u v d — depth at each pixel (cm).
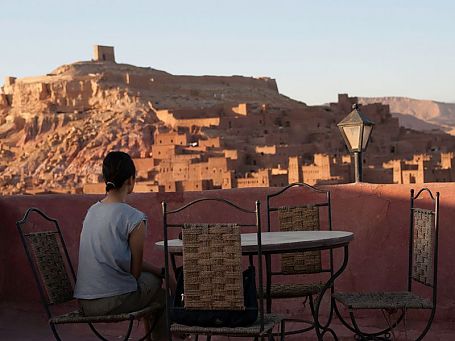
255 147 11738
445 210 753
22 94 19362
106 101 17775
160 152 12075
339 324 760
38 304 825
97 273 556
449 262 751
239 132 13050
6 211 836
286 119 13738
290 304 792
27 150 17200
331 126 13838
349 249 781
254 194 799
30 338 754
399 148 12712
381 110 14400
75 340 750
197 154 11088
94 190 10662
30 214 831
